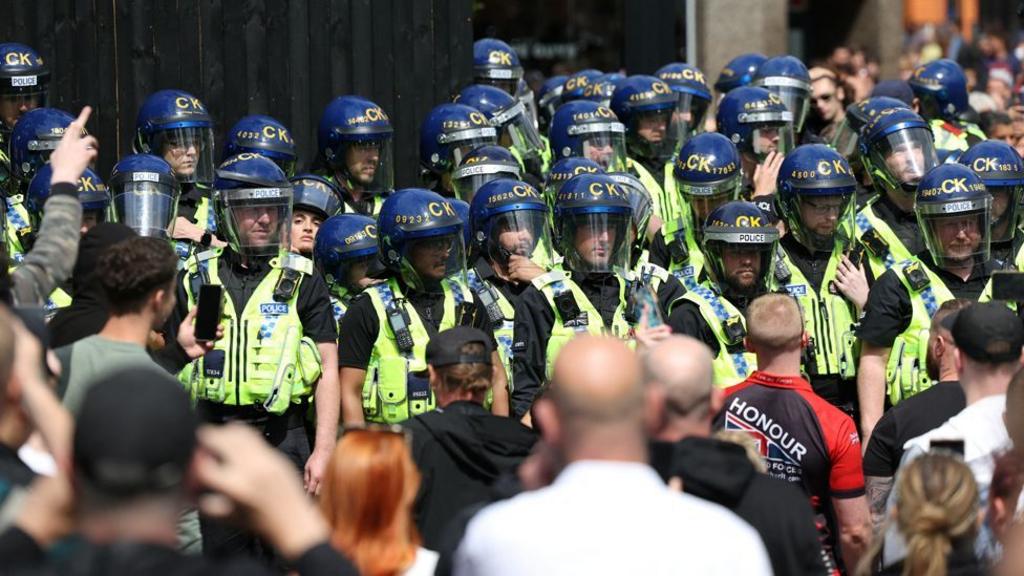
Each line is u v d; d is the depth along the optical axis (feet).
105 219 70.74
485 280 73.31
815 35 168.66
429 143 90.27
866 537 55.21
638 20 133.28
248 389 64.90
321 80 98.48
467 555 33.45
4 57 82.64
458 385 52.42
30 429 38.37
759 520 41.96
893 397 71.46
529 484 37.50
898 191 82.07
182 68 95.09
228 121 96.22
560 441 34.12
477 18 147.43
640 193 77.46
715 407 43.45
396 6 100.27
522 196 72.69
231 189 66.03
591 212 69.15
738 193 79.25
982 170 77.15
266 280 66.49
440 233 66.33
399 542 43.39
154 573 27.17
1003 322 48.93
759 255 70.64
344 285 75.72
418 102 101.35
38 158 77.87
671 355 42.45
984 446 48.29
